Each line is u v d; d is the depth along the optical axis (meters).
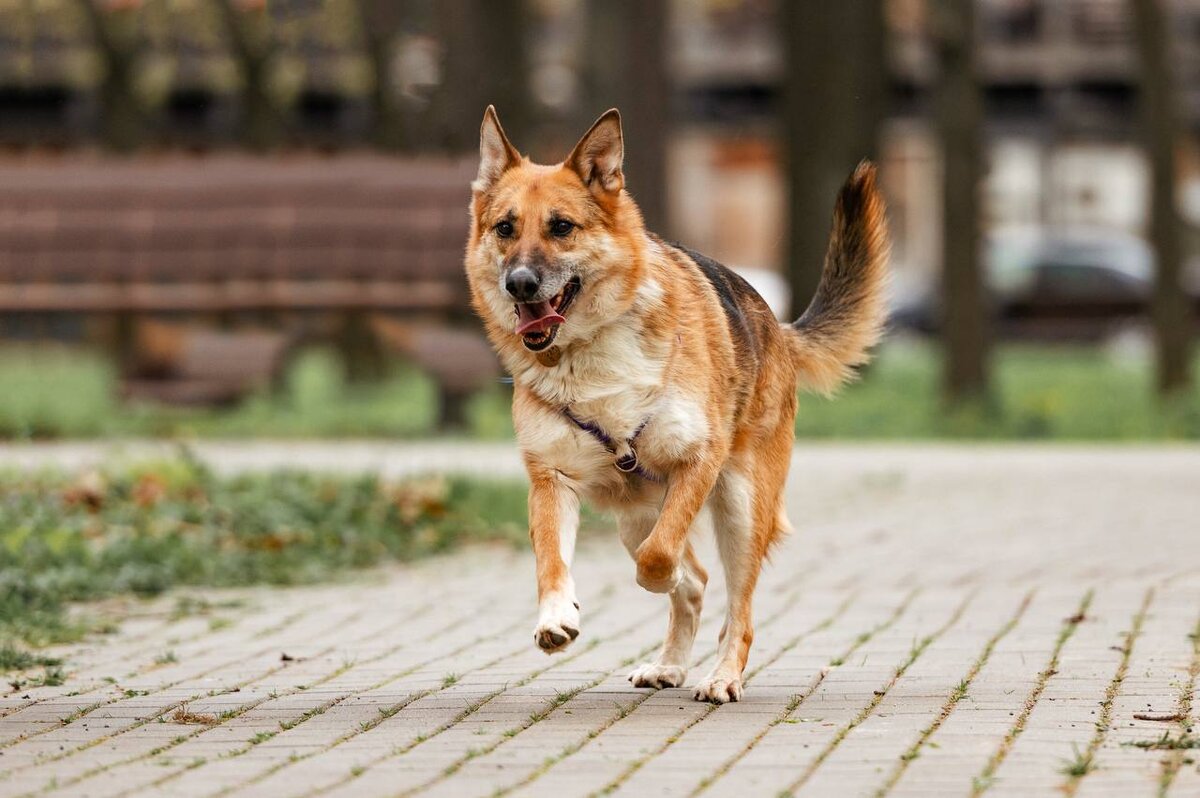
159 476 13.81
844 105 24.91
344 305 20.28
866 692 7.26
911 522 13.47
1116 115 49.44
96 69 34.62
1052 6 49.19
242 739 6.48
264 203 20.56
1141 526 13.02
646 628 9.09
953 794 5.52
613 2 23.33
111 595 10.42
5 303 20.52
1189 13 47.62
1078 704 6.88
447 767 5.97
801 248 25.05
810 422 22.44
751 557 7.57
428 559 11.98
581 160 7.32
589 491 7.44
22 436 16.91
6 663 8.11
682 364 7.22
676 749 6.23
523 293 7.04
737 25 49.22
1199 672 7.48
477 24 25.28
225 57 37.12
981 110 24.23
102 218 20.67
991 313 24.59
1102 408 24.09
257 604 10.12
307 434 20.20
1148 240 25.36
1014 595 9.84
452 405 20.72
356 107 38.69
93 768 6.03
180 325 22.02
